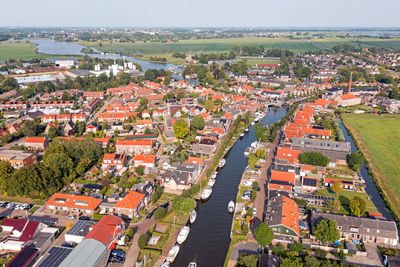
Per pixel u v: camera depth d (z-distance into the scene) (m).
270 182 152.75
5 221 119.38
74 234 114.56
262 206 140.25
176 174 155.38
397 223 130.50
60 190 150.25
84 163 165.00
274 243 116.12
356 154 178.25
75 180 158.88
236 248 114.94
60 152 167.88
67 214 132.50
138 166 168.25
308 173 165.38
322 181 163.38
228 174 172.62
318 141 198.88
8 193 145.25
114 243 113.44
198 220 133.62
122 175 159.25
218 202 146.75
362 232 117.88
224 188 158.50
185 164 168.12
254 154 196.38
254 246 115.75
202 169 173.38
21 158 168.88
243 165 183.38
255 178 166.00
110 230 113.12
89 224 120.50
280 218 119.12
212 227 129.12
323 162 176.00
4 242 112.62
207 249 116.50
